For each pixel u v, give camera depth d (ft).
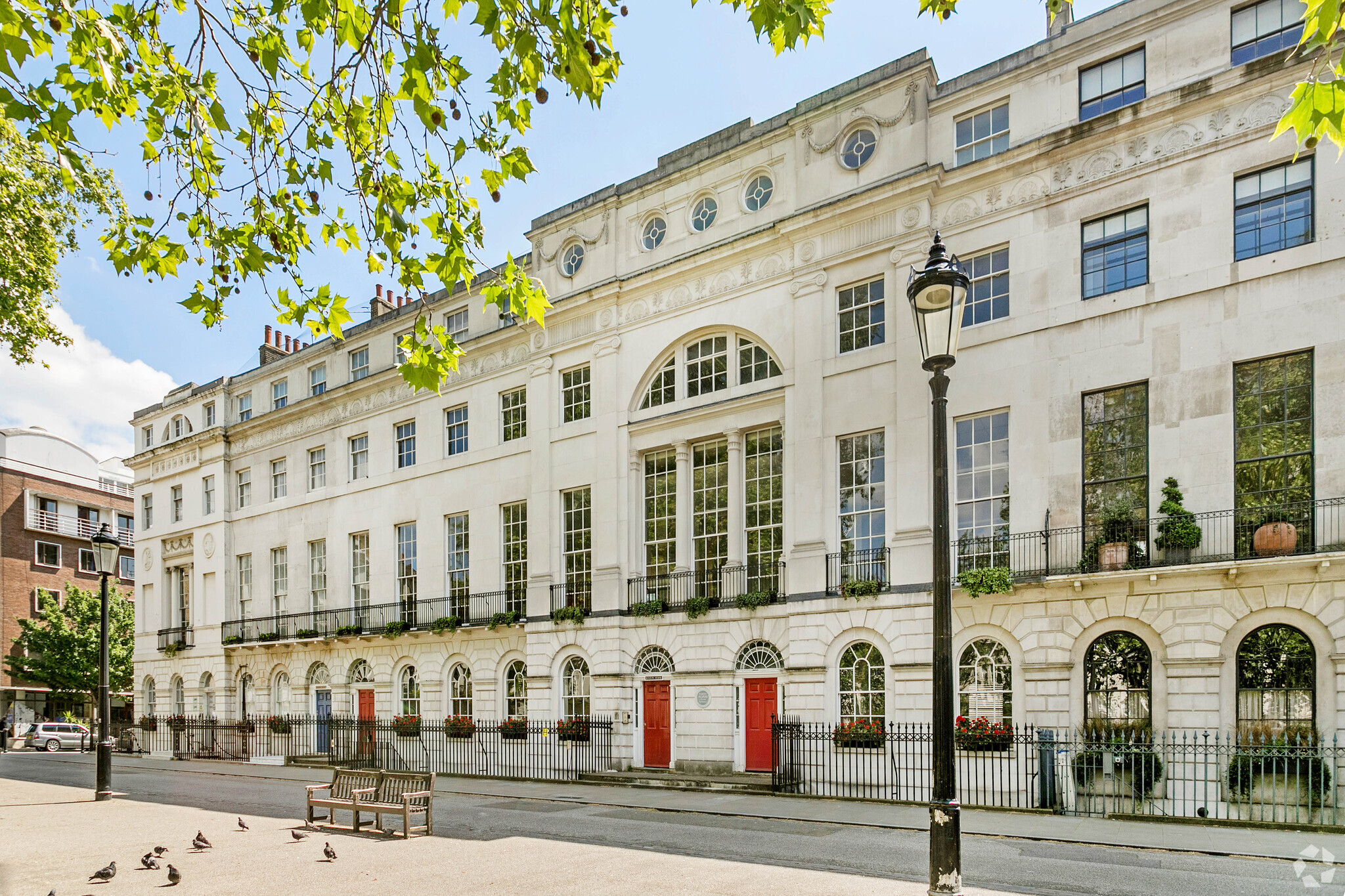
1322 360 44.93
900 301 58.34
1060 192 53.83
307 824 42.96
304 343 125.39
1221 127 48.98
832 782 55.47
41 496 156.76
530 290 24.68
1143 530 48.83
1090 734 48.11
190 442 115.85
